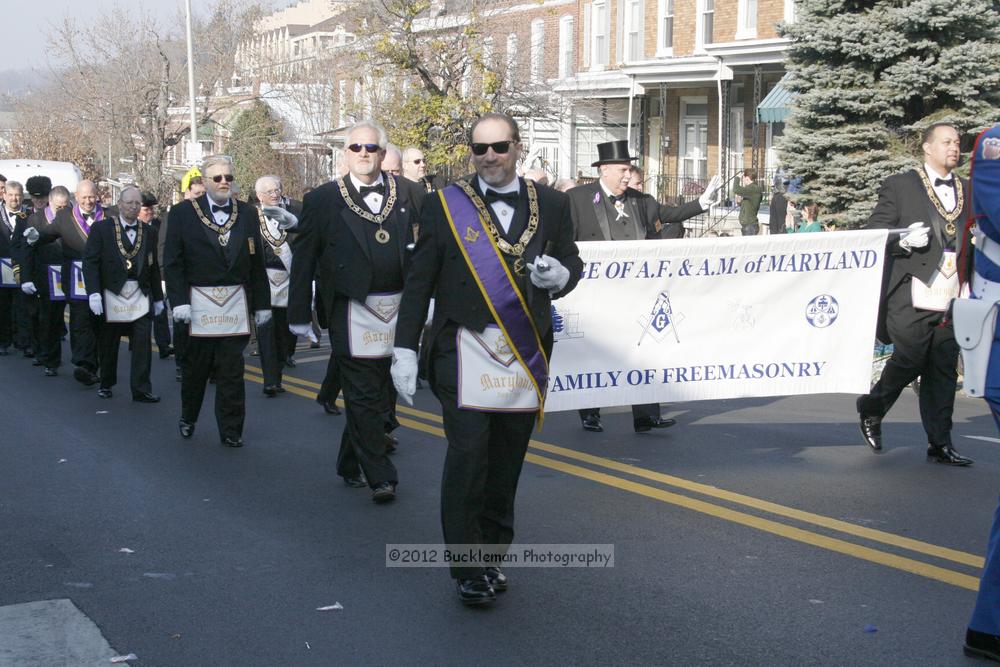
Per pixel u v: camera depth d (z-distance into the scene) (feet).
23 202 50.57
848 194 59.06
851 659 15.15
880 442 27.25
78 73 135.54
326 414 33.65
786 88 61.67
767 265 26.78
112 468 26.58
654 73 96.58
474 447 16.84
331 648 15.79
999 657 15.03
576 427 30.63
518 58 99.71
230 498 23.79
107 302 35.99
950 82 57.00
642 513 21.98
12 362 46.88
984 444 28.37
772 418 32.24
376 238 23.08
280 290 37.52
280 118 131.44
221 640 16.12
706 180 96.78
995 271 15.49
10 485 24.98
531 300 16.88
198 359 29.25
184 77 132.87
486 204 16.98
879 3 58.29
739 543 20.04
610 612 16.92
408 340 17.19
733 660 15.15
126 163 159.33
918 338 25.45
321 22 207.62
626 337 26.61
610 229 28.99
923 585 17.90
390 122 82.64
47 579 18.75
